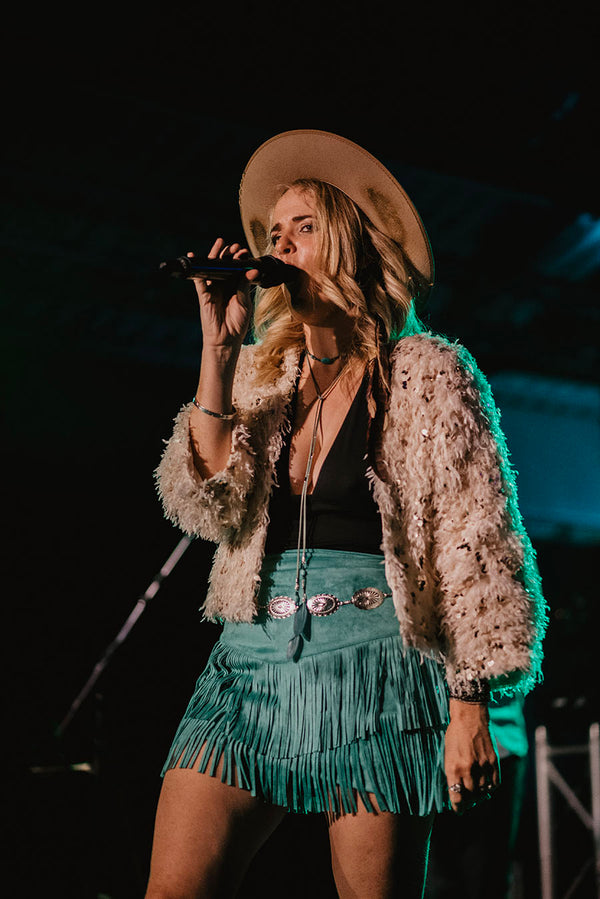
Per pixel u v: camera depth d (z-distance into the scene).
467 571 1.50
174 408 9.76
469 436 1.56
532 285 9.02
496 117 6.16
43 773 4.71
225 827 1.54
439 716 1.55
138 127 7.08
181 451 1.67
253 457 1.68
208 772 1.55
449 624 1.52
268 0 5.29
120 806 4.74
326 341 1.75
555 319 9.55
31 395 9.26
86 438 9.37
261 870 4.63
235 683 1.64
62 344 9.23
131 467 9.45
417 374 1.60
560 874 6.35
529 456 10.88
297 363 1.79
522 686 1.51
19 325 9.00
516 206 8.14
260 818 1.57
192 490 1.64
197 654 5.26
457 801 1.47
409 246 1.84
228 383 1.67
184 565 5.26
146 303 8.84
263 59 5.52
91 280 8.56
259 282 1.65
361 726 1.51
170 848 1.53
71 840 4.62
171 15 5.28
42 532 8.94
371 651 1.56
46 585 8.36
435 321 9.23
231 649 1.68
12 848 4.52
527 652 1.47
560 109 6.24
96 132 7.12
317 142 1.80
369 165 1.76
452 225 8.42
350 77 5.71
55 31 5.22
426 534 1.56
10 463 9.06
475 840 4.20
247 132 7.08
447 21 5.56
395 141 6.00
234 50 5.46
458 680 1.49
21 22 5.17
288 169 1.88
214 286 1.66
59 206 7.74
